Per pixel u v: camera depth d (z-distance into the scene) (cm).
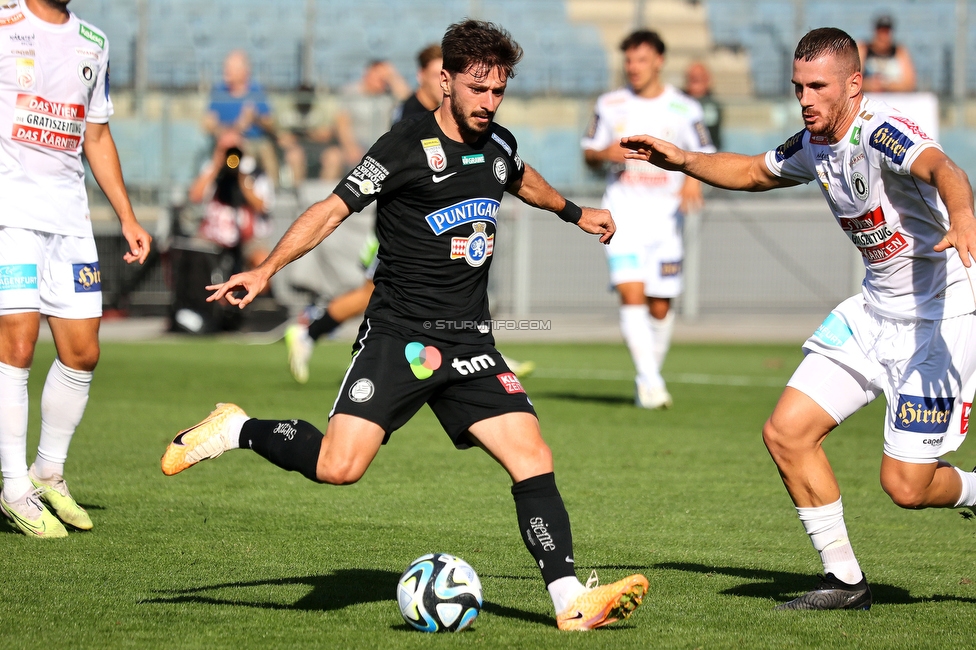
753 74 7362
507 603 1527
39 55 1869
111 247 5778
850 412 1539
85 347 1948
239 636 1353
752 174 1680
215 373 4144
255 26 7438
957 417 1527
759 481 2439
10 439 1881
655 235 3484
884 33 6312
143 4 6850
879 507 2238
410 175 1407
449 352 1430
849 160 1498
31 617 1422
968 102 6353
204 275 5306
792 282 6075
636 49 3422
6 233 1869
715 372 4459
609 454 2731
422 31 7575
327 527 1970
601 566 1750
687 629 1410
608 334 5747
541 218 5938
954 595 1609
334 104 5912
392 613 1466
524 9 7631
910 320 1521
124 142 6031
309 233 1377
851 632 1406
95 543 1830
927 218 1484
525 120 6550
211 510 2091
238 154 5244
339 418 1402
